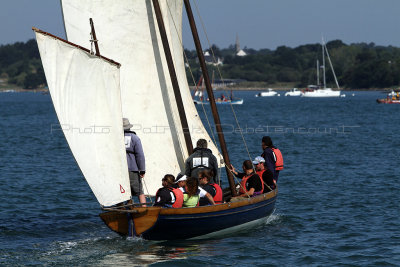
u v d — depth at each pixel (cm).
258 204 6147
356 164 11594
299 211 7156
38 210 7394
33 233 6112
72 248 5497
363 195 8169
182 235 5631
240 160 12738
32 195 8388
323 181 9450
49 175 10356
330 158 12731
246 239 5797
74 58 5038
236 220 5897
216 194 5831
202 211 5550
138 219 5447
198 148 5906
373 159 12444
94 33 5603
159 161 6362
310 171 10638
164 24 6425
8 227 6375
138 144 5619
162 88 6350
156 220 5416
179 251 5353
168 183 5569
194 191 5588
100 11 6053
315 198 7981
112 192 5300
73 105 5088
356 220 6644
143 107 6309
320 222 6550
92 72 5147
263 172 6456
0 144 16475
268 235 5972
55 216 7044
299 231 6150
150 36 6288
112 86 5269
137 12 6216
